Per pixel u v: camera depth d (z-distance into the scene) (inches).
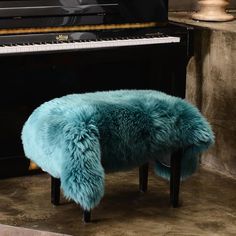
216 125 136.3
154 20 134.6
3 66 120.3
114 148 105.0
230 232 107.7
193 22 142.2
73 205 117.2
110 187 126.4
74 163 100.3
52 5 126.6
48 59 122.8
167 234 106.3
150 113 106.7
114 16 131.7
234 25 137.8
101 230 107.0
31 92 133.6
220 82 133.5
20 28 124.3
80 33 127.0
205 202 119.8
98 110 103.7
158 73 136.7
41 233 96.0
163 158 117.9
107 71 138.5
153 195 122.8
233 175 133.4
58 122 103.0
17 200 119.6
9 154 133.4
